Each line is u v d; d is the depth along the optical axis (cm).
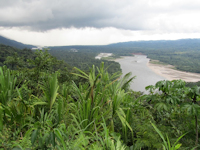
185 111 239
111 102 253
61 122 217
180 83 200
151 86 219
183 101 213
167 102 194
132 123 243
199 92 178
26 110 212
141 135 218
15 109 194
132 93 385
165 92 211
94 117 222
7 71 279
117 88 292
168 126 235
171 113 257
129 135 231
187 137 217
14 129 189
